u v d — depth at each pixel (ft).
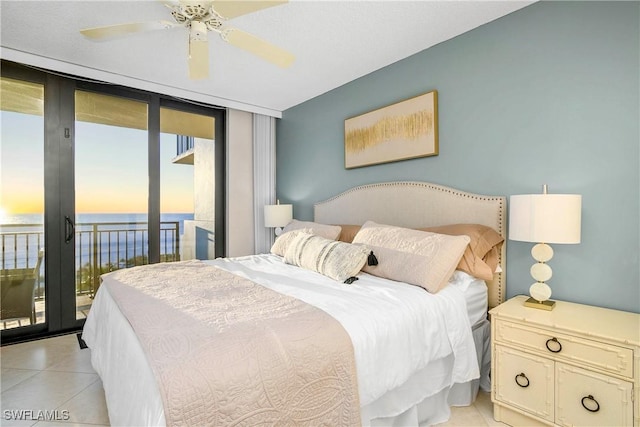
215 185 13.02
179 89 11.03
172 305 4.78
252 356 3.36
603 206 5.69
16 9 6.52
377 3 6.48
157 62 9.00
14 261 9.20
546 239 5.21
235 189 13.12
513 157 6.84
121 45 8.05
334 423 3.67
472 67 7.48
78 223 10.03
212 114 12.82
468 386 5.83
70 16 6.79
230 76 10.07
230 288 5.76
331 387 3.71
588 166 5.85
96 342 5.77
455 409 5.74
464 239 5.98
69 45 8.02
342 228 9.33
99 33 5.92
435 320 5.12
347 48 8.32
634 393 4.09
